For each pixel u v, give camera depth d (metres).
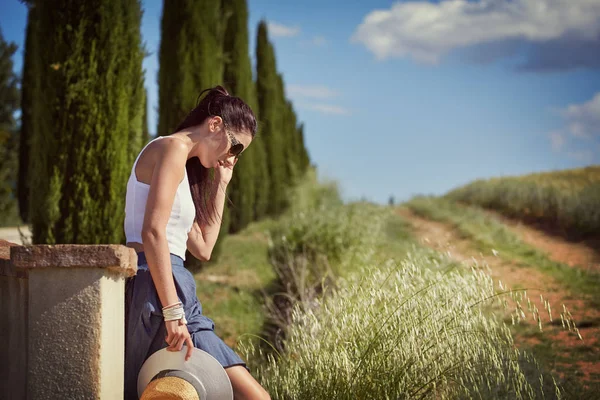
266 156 23.02
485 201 23.34
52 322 2.17
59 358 2.16
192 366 2.28
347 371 3.38
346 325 3.74
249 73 15.80
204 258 2.80
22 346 2.38
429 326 3.52
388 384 3.33
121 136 6.15
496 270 10.23
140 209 2.45
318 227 8.88
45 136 6.00
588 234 14.98
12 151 28.69
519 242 13.68
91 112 6.01
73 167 6.01
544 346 5.52
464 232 14.78
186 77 10.45
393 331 3.52
